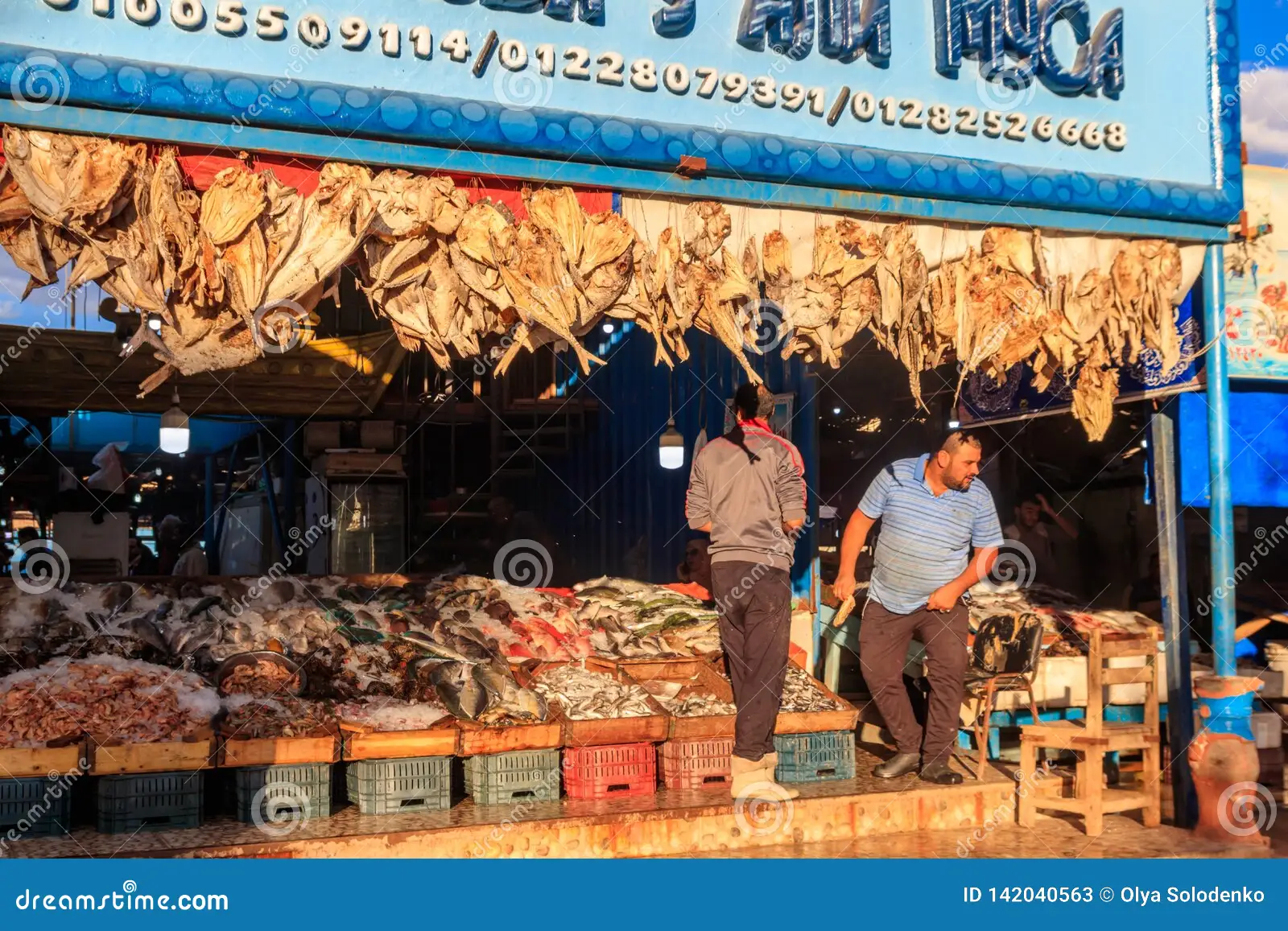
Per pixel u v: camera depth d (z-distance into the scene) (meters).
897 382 10.23
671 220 5.16
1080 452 10.44
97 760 4.96
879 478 6.32
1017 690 6.68
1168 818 6.21
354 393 9.73
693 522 5.91
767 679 5.70
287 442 10.55
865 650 6.32
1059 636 7.24
